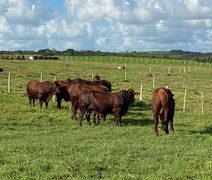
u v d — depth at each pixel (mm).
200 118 29109
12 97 31875
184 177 12070
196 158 14758
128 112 29594
